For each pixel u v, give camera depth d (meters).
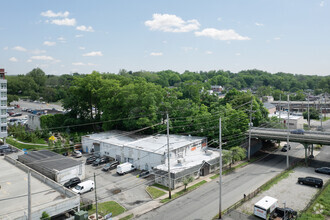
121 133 67.06
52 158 48.38
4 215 27.44
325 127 88.69
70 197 32.00
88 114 84.56
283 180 43.28
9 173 41.16
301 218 29.19
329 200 34.31
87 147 62.31
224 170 49.47
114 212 33.19
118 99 67.44
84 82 78.00
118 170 47.22
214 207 33.97
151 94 62.28
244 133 59.22
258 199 36.00
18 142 70.06
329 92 171.88
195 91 107.69
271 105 109.44
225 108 62.38
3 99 66.12
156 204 35.34
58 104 158.25
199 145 55.66
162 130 62.50
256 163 54.50
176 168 43.16
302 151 64.12
